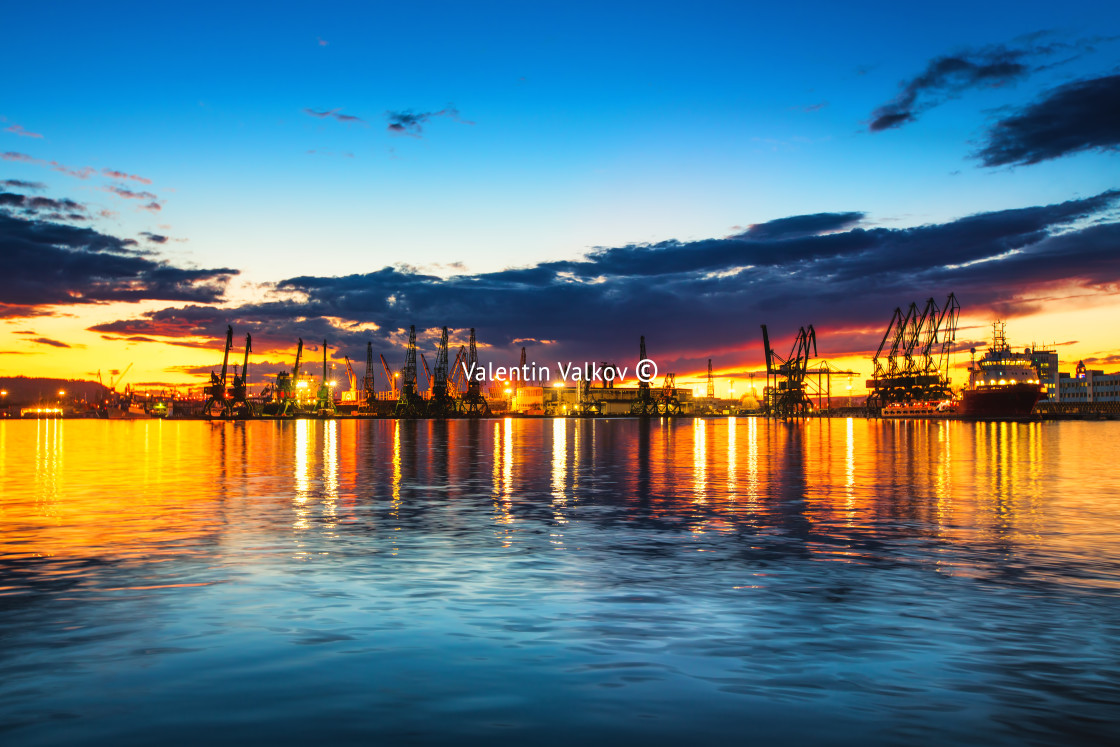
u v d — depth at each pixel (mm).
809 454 56938
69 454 59625
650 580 13648
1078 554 16219
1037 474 37688
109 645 9703
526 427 159875
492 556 15992
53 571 14305
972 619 10969
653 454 57469
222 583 13328
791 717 7453
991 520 21469
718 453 58812
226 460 50719
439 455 56375
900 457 52594
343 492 29422
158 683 8352
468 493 29156
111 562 15203
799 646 9680
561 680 8438
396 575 14055
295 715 7496
